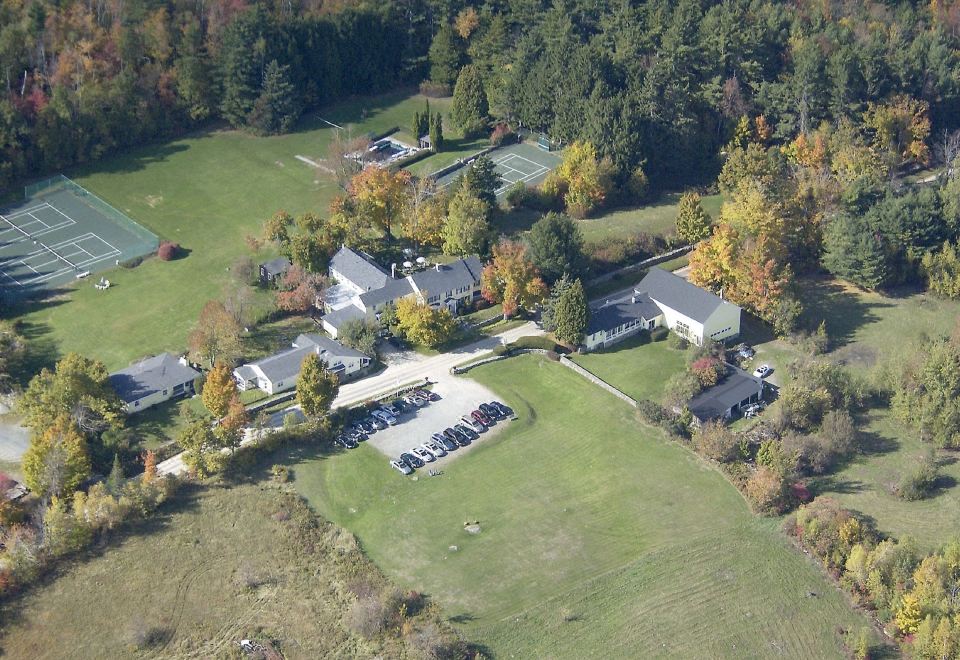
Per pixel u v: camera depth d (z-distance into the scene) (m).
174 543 151.62
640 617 141.12
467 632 138.88
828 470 164.38
